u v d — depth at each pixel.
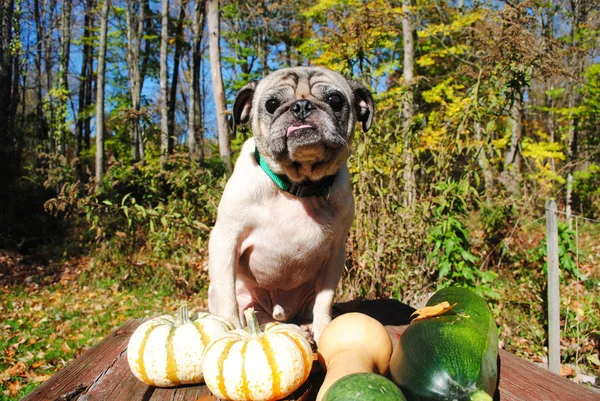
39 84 6.45
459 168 1.62
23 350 1.72
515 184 2.86
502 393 0.65
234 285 0.80
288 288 0.89
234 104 0.86
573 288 1.76
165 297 2.26
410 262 1.50
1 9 4.43
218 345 0.58
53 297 2.42
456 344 0.52
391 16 2.57
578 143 4.63
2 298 2.40
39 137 5.61
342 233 0.84
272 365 0.55
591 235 2.98
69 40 6.72
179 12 7.05
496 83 1.35
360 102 0.91
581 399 0.63
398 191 1.54
